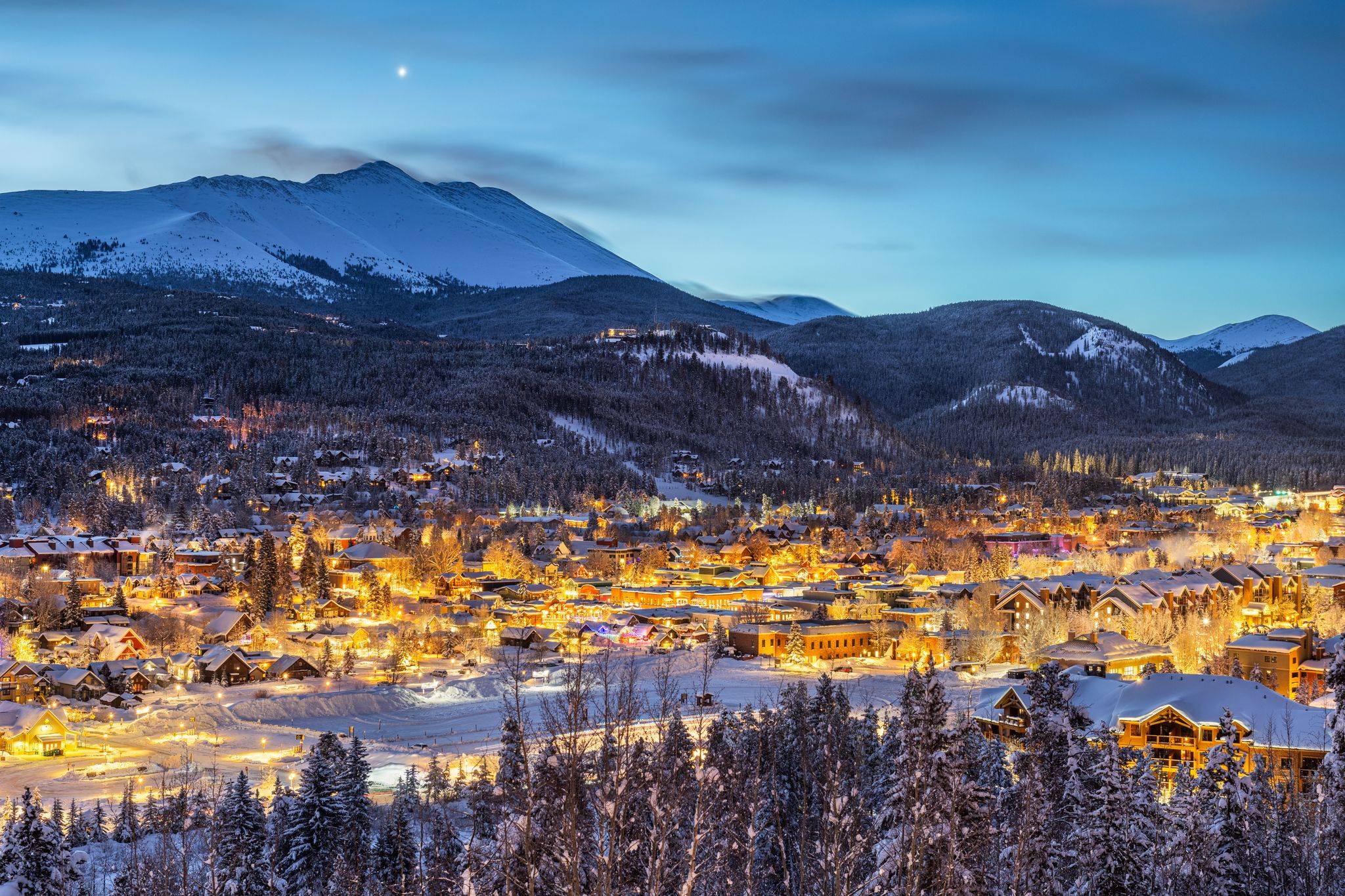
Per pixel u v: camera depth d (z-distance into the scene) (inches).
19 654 7819.9
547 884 1493.6
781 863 2171.5
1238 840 2485.2
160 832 3796.8
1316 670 6156.5
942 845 2047.2
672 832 1573.6
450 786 4424.2
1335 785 2397.9
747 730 3577.8
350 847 3430.1
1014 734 4446.4
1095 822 2418.8
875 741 3929.6
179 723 6427.2
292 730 6353.3
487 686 7190.0
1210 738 4185.5
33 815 2903.5
